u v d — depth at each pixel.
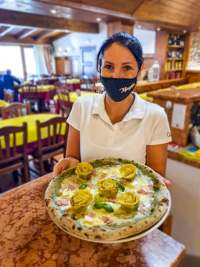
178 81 5.07
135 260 0.52
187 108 1.41
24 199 0.73
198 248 1.48
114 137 0.79
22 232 0.59
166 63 5.03
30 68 9.62
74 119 0.88
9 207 0.69
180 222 1.53
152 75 4.69
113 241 0.43
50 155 2.18
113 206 0.54
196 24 4.51
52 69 10.08
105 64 0.70
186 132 1.47
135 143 0.76
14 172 2.30
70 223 0.46
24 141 1.91
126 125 0.78
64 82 6.81
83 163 0.68
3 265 0.50
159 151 0.79
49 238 0.58
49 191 0.58
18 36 8.20
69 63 9.42
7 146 1.79
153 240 0.58
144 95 3.57
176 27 4.36
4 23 5.31
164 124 0.78
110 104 0.80
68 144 0.91
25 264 0.50
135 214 0.51
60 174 0.66
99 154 0.80
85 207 0.52
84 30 7.28
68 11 2.90
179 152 1.42
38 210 0.68
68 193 0.60
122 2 2.98
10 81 5.70
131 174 0.66
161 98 1.53
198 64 5.29
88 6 2.83
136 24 3.91
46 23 6.21
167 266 0.50
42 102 5.76
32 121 2.30
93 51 8.23
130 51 0.66
